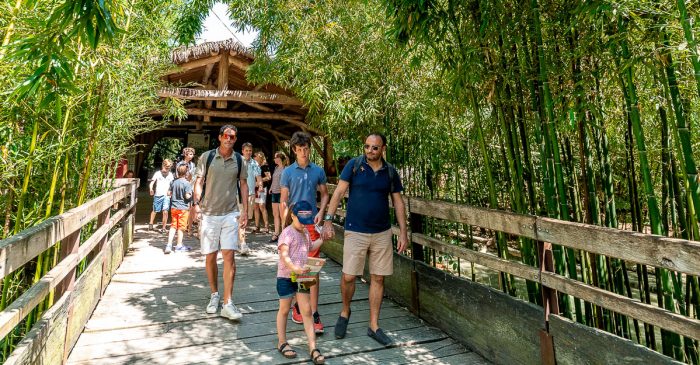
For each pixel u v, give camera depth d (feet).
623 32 5.38
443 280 8.99
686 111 6.19
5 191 7.70
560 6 6.57
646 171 5.50
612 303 5.31
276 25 15.49
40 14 6.57
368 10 13.55
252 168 18.98
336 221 16.28
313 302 8.79
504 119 7.75
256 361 7.44
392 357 7.75
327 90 14.21
